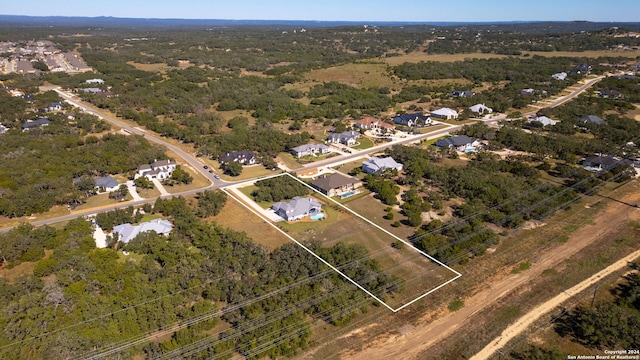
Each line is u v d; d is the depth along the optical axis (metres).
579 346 39.38
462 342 40.06
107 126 105.12
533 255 53.94
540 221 62.62
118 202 68.06
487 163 82.56
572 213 65.00
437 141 100.19
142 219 62.03
